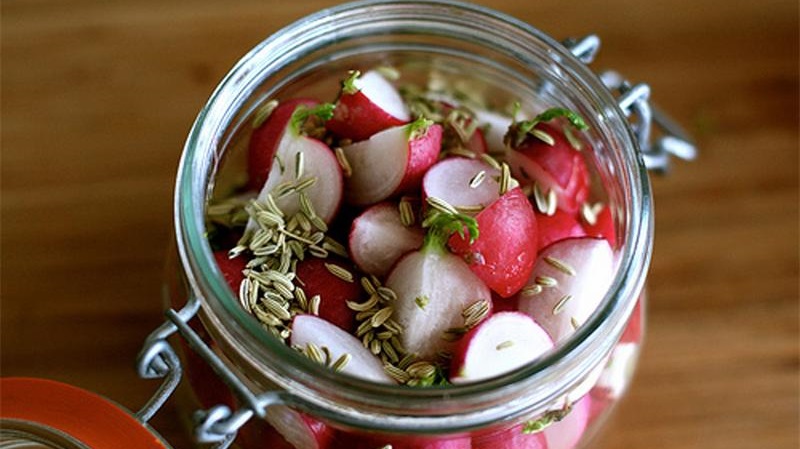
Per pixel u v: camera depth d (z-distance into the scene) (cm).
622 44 45
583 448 35
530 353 29
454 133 33
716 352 41
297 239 31
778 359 41
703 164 43
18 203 42
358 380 27
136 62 44
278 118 33
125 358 40
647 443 40
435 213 30
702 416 40
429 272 30
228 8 45
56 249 41
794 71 44
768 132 44
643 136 36
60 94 43
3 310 41
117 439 31
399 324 30
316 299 31
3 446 32
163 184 42
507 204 30
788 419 40
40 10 44
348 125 32
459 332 30
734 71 44
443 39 34
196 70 44
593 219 33
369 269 31
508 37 33
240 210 33
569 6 45
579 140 33
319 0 45
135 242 42
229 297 28
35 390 32
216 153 32
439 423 28
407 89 36
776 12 45
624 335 32
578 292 31
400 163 31
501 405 28
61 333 40
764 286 42
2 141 43
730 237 42
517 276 30
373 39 34
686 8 45
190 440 36
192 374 32
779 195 43
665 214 43
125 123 43
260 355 28
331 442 30
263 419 31
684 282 42
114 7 44
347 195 32
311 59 34
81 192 42
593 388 32
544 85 34
